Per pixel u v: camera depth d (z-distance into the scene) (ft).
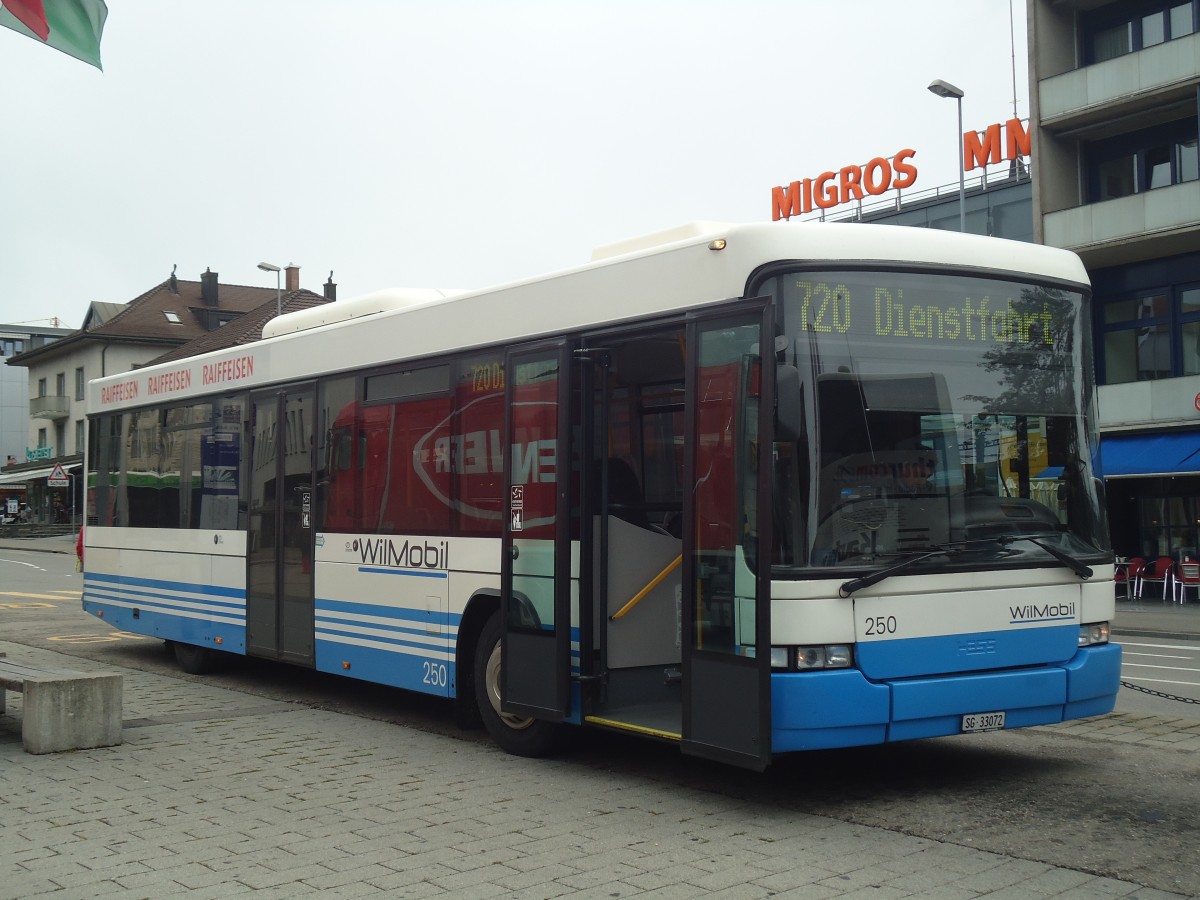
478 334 29.48
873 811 22.45
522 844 20.45
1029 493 24.04
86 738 29.45
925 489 22.79
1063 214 97.25
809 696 21.18
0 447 335.88
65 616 70.33
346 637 34.09
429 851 20.08
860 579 21.67
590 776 25.95
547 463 26.68
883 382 22.66
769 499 21.56
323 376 35.68
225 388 40.73
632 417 27.02
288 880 18.58
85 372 234.79
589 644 26.00
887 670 21.99
